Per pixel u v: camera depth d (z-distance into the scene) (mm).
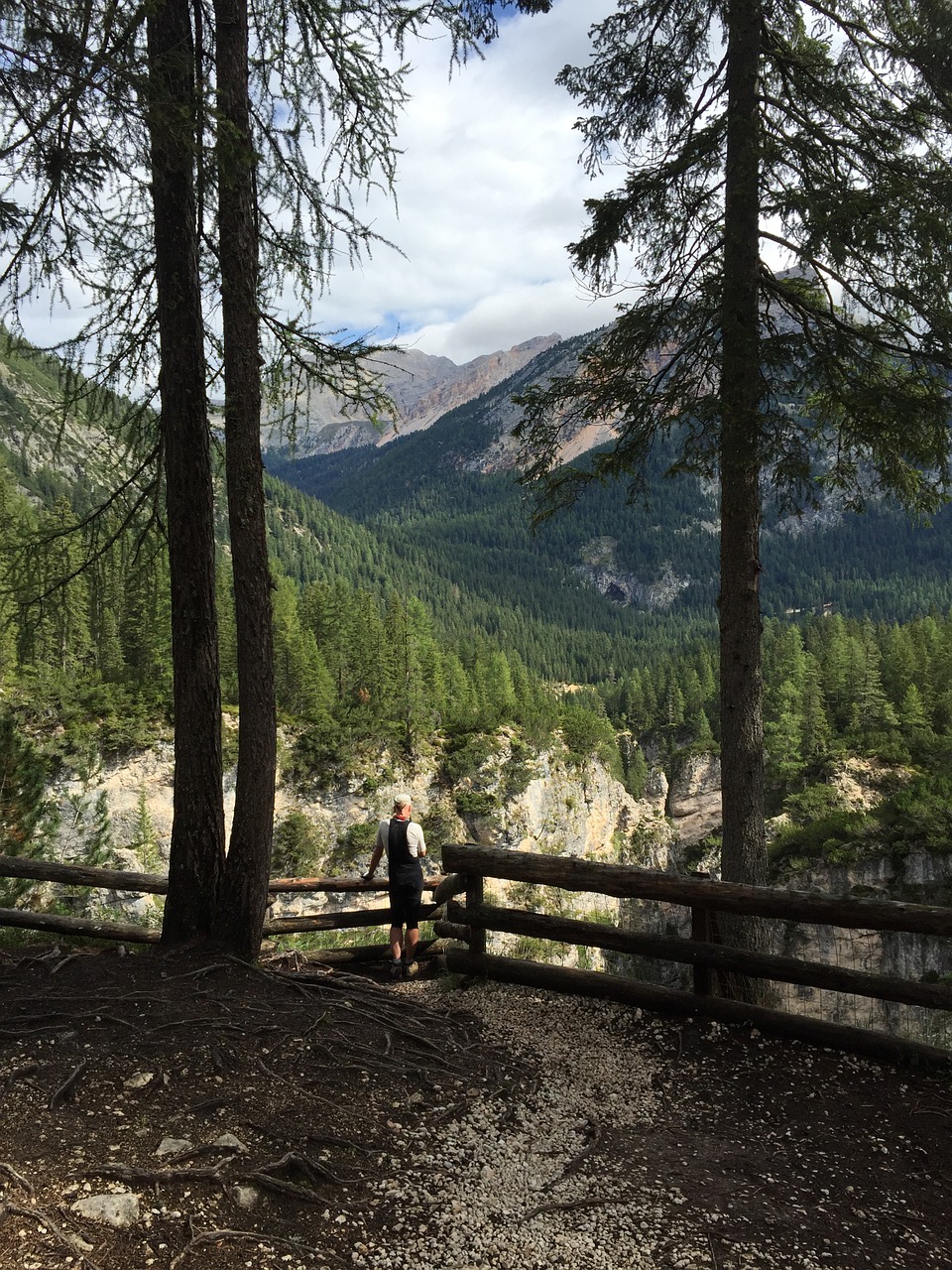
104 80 4766
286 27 7156
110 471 7379
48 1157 3607
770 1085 5258
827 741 73062
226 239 6590
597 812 81938
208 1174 3625
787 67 8133
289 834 57875
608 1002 6609
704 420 7418
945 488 8055
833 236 7000
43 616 7562
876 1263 3539
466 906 7223
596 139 8750
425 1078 4973
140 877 7516
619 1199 3928
